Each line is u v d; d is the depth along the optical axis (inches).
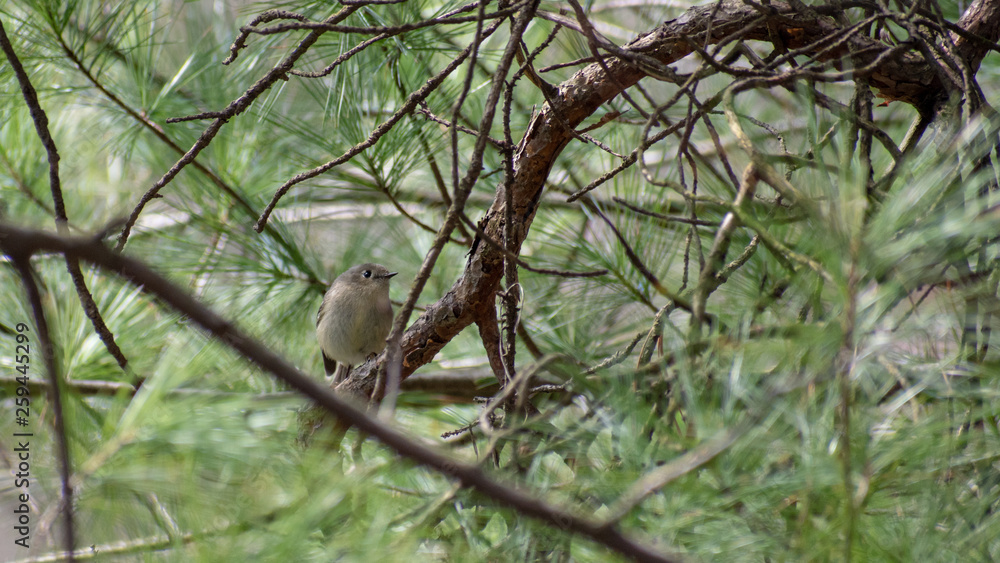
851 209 88.5
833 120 131.0
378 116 227.1
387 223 289.1
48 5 211.3
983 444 94.6
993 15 173.8
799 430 92.7
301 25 149.5
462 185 124.2
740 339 99.7
